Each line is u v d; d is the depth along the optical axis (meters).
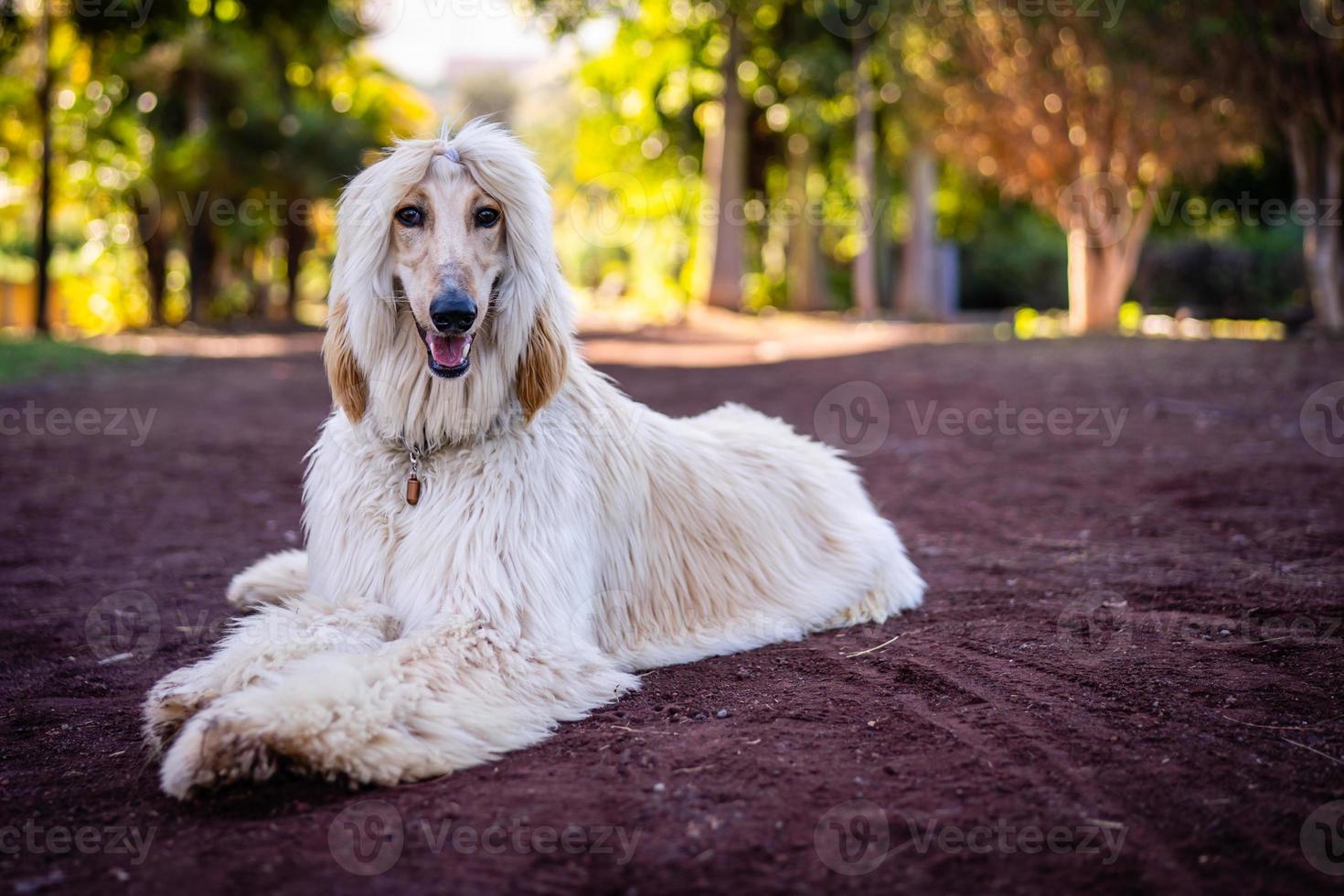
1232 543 5.61
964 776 2.86
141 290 31.16
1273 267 28.08
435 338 3.44
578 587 3.64
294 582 4.57
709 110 33.41
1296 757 2.95
